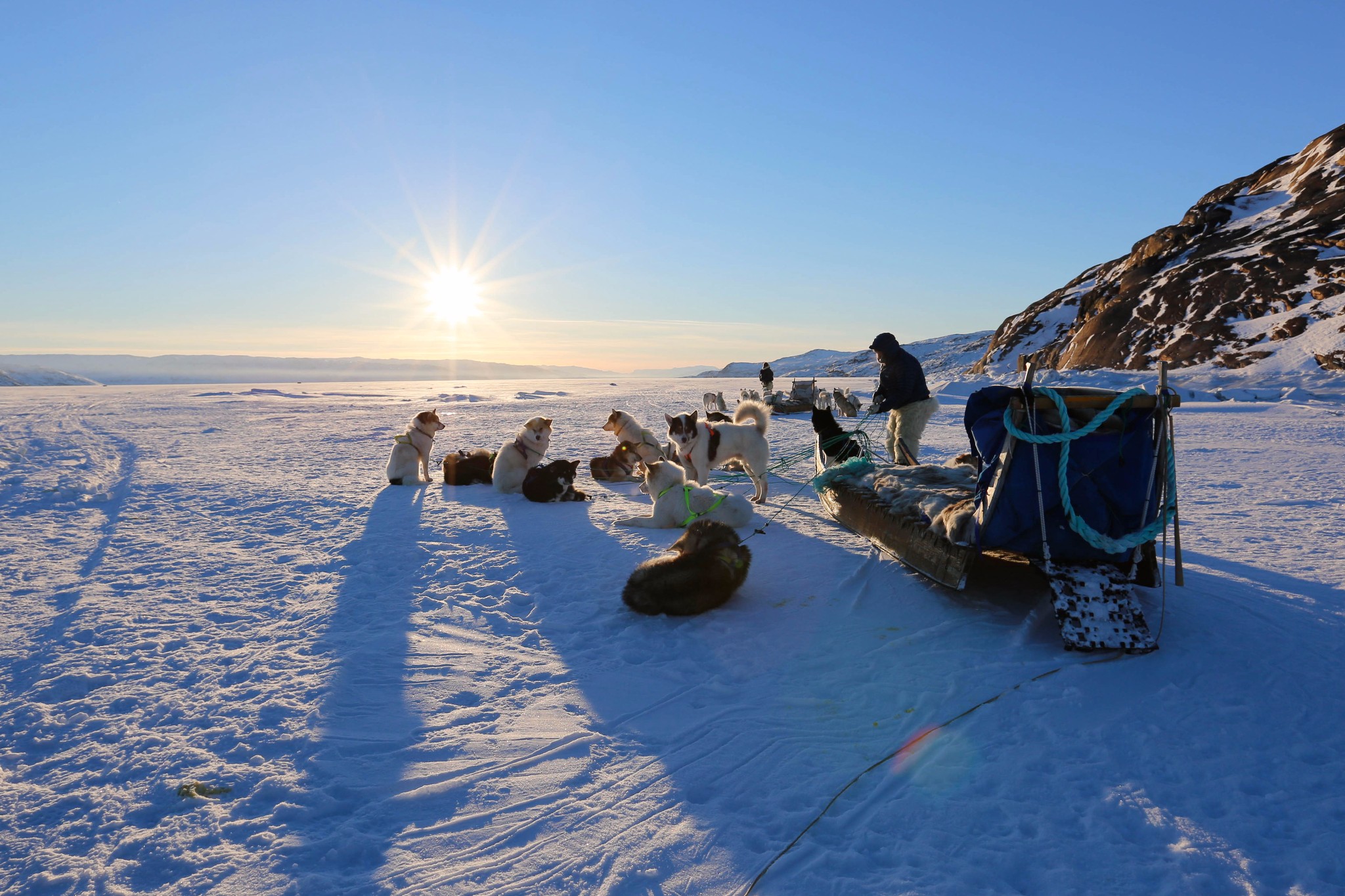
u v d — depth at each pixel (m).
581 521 7.36
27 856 2.40
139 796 2.75
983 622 4.35
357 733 3.21
